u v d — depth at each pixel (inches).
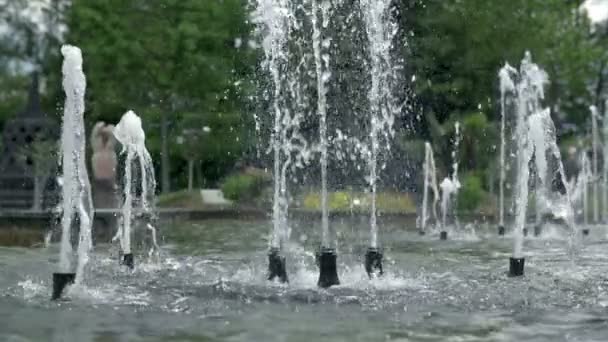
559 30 1814.7
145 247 685.9
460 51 1610.5
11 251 630.5
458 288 408.2
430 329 300.5
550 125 755.4
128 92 1520.7
